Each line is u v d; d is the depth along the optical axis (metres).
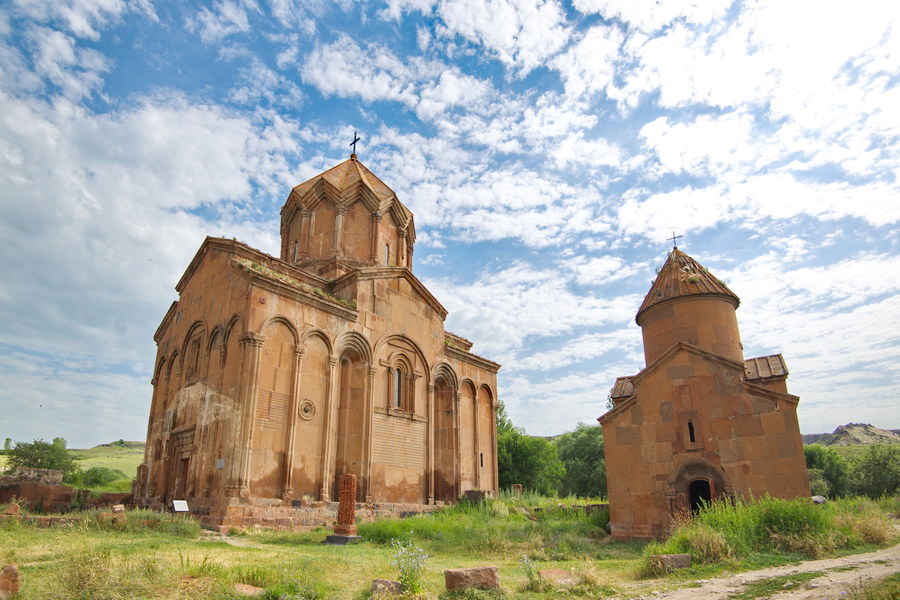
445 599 7.76
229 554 11.24
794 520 12.71
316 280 24.16
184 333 24.00
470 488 27.61
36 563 9.11
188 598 7.12
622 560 13.18
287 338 20.12
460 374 28.41
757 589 8.01
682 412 16.94
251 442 18.00
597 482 48.94
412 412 24.69
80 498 23.75
